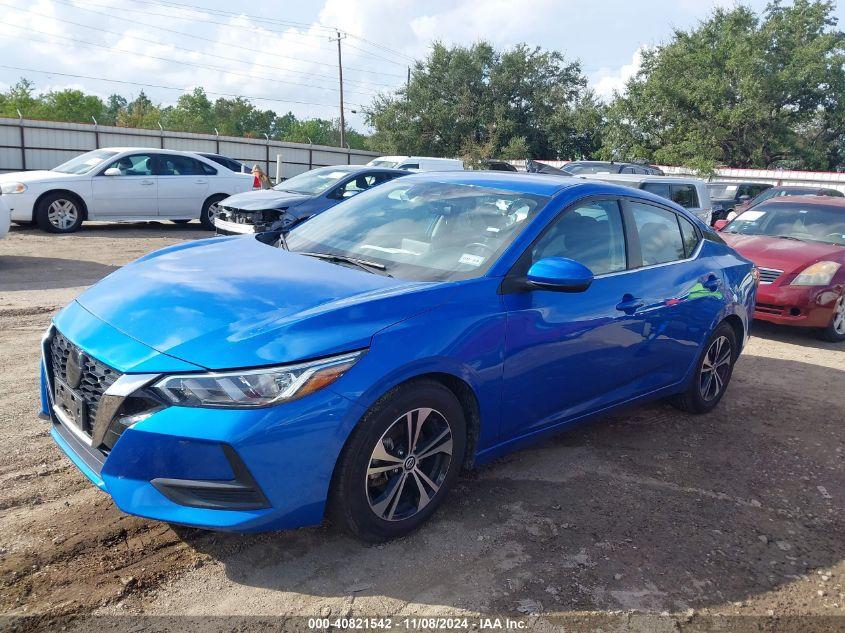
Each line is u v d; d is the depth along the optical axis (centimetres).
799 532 341
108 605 249
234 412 245
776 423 494
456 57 4716
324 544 296
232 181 1460
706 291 454
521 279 331
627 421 476
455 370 299
